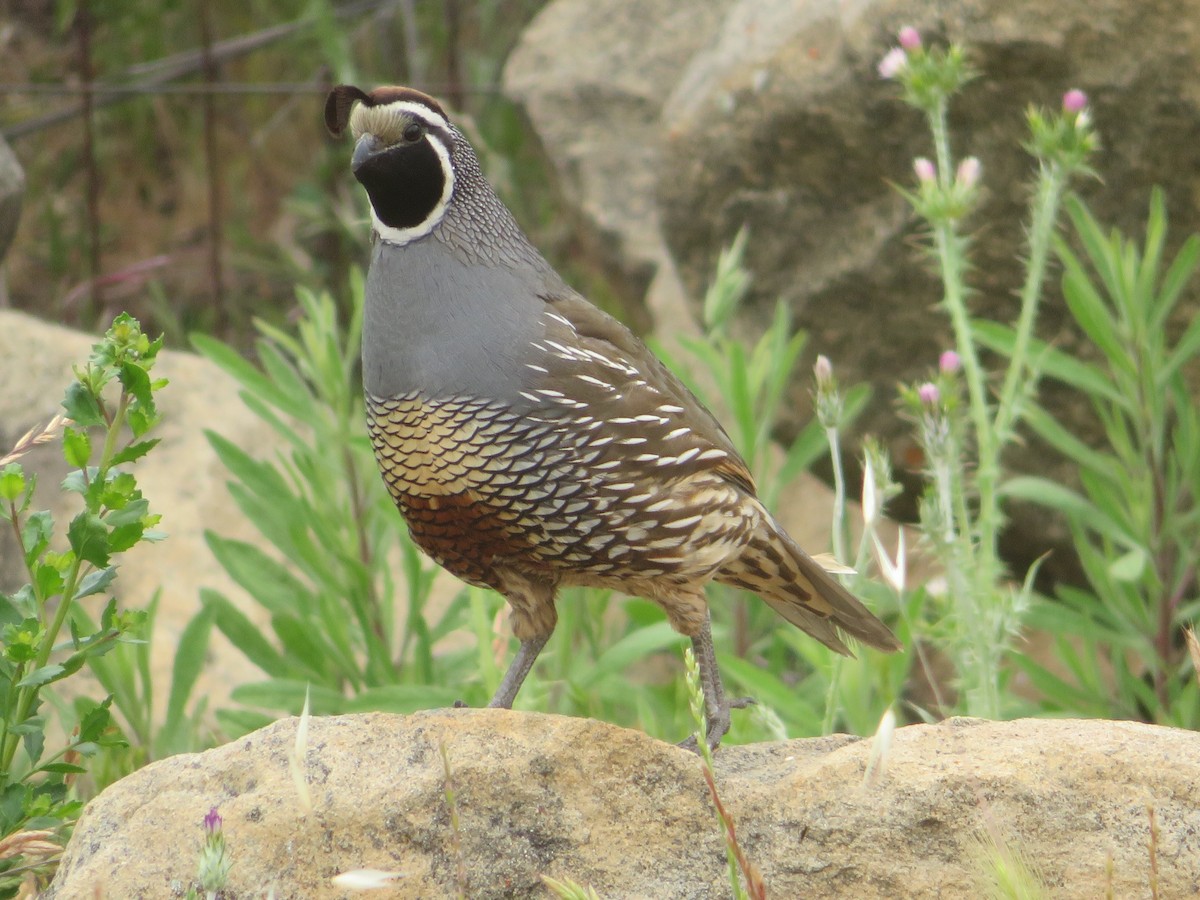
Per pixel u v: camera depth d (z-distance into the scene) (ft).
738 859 17.22
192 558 38.86
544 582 25.66
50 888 20.89
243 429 41.93
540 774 20.71
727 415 45.06
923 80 28.45
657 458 24.61
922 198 28.89
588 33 56.95
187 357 43.55
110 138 64.28
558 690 33.65
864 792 20.38
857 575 26.43
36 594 22.80
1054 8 34.32
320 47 62.23
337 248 59.88
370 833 20.34
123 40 64.08
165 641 37.06
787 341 38.34
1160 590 32.68
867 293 38.19
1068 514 34.12
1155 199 31.63
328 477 35.01
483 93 61.62
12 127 59.77
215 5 65.31
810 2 38.68
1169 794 20.16
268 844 20.25
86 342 41.52
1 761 22.80
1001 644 27.45
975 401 28.76
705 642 25.59
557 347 24.48
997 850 18.51
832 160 37.91
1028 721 21.77
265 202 63.93
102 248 61.93
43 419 39.60
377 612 34.63
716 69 40.57
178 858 20.26
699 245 41.19
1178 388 33.12
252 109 65.05
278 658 32.91
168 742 31.12
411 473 24.79
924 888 19.98
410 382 24.50
